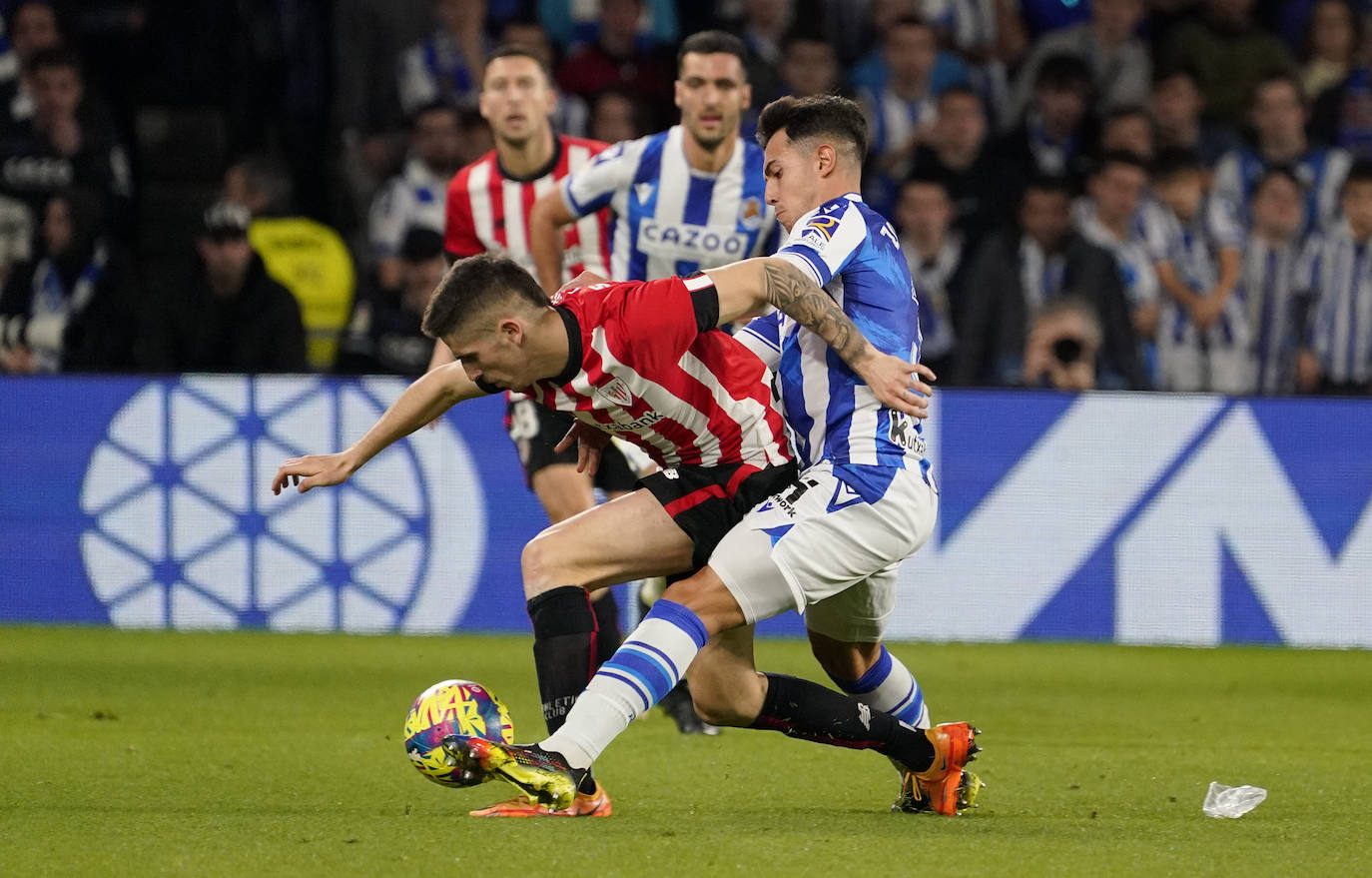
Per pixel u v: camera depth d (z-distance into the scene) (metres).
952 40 37.94
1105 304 34.16
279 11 37.62
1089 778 16.27
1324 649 29.14
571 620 13.31
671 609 12.77
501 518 28.98
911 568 29.06
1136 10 37.97
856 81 37.12
